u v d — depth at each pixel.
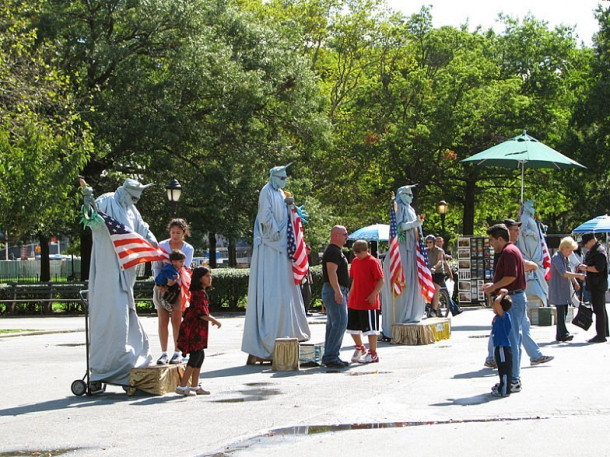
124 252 9.91
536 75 49.28
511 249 9.31
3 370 12.97
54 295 30.47
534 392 9.16
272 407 8.63
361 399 8.95
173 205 24.45
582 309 14.55
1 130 22.16
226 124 34.88
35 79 23.62
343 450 6.61
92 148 24.83
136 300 29.41
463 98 44.34
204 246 36.38
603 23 48.00
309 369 11.83
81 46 31.72
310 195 43.94
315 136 38.81
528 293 18.64
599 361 11.81
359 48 49.28
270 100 37.88
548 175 46.97
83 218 9.91
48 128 23.92
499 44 51.81
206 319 9.58
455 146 45.38
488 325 19.36
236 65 34.69
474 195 50.91
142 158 33.09
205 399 9.30
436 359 12.56
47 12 30.81
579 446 6.60
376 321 12.38
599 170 46.41
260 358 12.46
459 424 7.55
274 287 12.57
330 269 11.88
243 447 6.79
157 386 9.63
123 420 8.12
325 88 49.31
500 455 6.35
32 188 22.84
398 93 45.12
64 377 11.87
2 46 24.02
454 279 28.73
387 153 44.88
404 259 15.52
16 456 6.66
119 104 31.84
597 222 31.47
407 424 7.59
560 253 14.69
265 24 39.28
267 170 36.31
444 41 48.38
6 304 30.11
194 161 36.25
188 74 33.00
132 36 34.12
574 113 47.25
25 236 41.78
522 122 45.12
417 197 47.00
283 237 12.79
